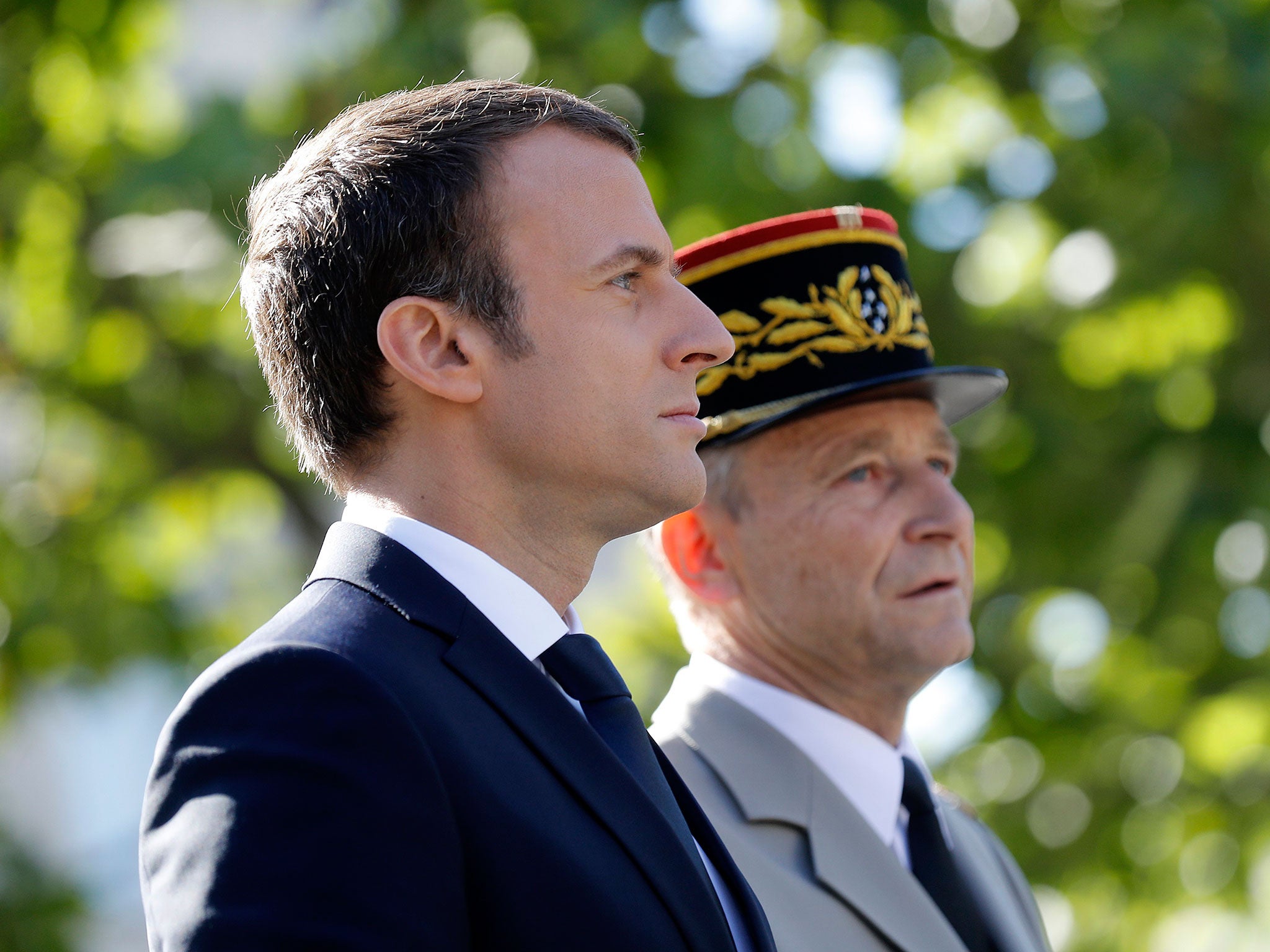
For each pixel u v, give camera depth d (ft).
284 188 20.33
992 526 65.10
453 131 19.63
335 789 16.05
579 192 19.69
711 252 30.66
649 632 64.23
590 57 59.00
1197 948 67.51
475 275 19.20
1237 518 60.95
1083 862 64.23
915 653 28.71
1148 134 58.39
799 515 29.25
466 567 18.98
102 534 70.23
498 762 17.43
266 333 20.30
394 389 19.34
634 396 19.35
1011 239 64.95
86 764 123.95
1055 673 65.98
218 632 74.38
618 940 16.97
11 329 68.39
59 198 65.26
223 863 15.64
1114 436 63.72
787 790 27.84
